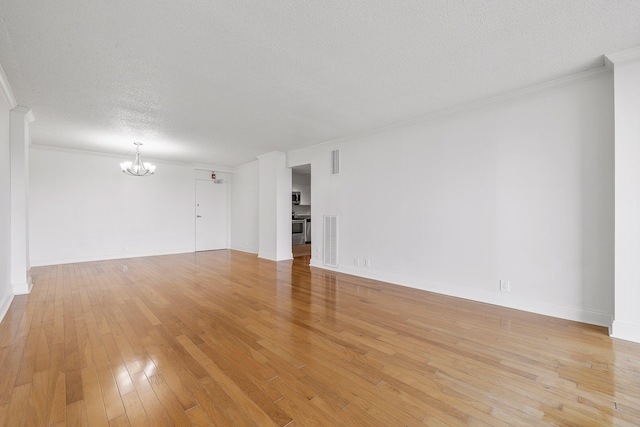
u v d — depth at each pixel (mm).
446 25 2029
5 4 1785
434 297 3635
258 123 4223
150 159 6992
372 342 2385
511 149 3217
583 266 2795
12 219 3641
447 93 3197
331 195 5324
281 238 6410
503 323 2779
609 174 2656
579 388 1755
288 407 1592
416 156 4070
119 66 2576
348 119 4055
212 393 1711
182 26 2031
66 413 1526
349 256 5016
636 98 2357
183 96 3227
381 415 1531
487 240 3398
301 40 2209
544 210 3012
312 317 2943
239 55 2414
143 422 1469
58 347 2268
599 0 1772
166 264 5875
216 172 8203
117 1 1778
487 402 1634
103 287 4070
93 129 4445
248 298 3582
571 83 2834
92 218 6148
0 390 1716
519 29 2072
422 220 4004
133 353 2182
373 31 2100
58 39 2170
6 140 3156
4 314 2959
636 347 2271
